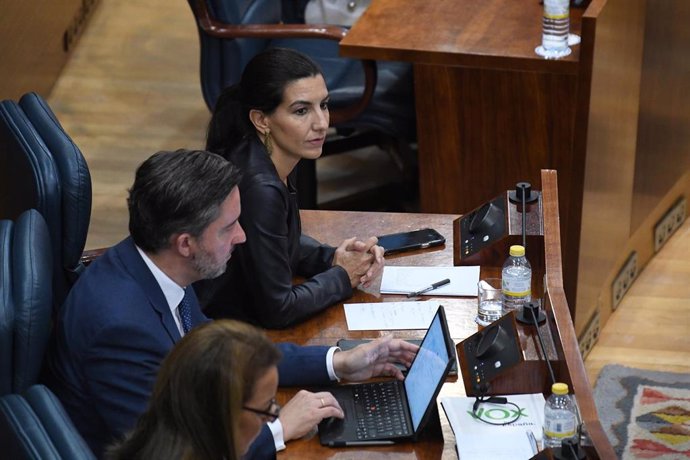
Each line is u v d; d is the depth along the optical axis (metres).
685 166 13.46
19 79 14.96
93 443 7.13
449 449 6.98
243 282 8.44
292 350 7.71
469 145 11.61
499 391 7.29
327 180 14.68
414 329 8.20
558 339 7.21
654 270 12.97
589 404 6.60
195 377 4.98
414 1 12.33
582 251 10.86
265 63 8.39
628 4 10.69
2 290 6.89
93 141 15.27
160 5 18.95
